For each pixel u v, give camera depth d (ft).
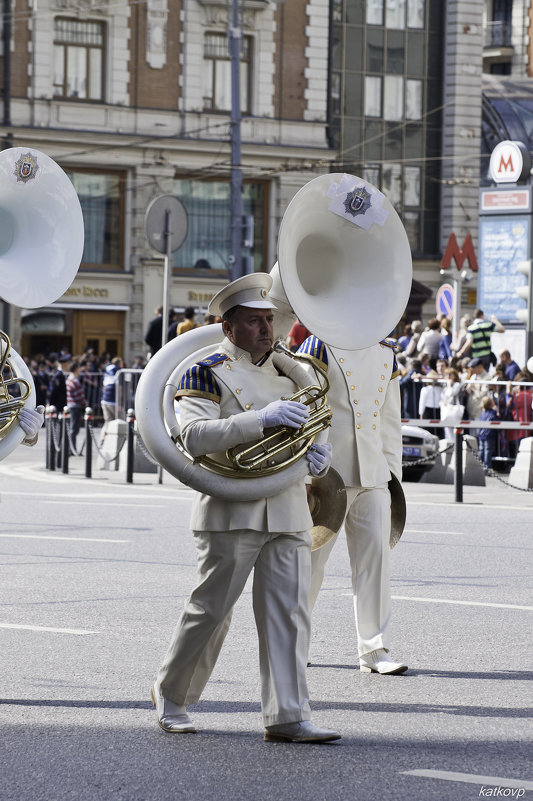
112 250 208.74
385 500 35.27
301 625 27.94
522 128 247.09
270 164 215.92
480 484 92.43
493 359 109.19
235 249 168.55
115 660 35.68
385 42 240.12
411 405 103.35
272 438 27.86
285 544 28.04
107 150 205.87
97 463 105.60
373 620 34.96
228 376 28.22
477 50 243.19
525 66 303.27
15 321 200.85
